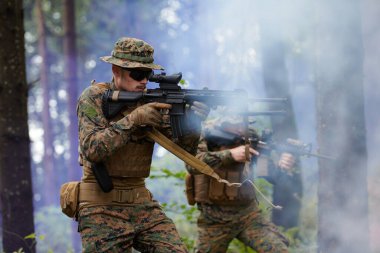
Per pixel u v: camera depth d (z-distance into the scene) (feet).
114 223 17.42
